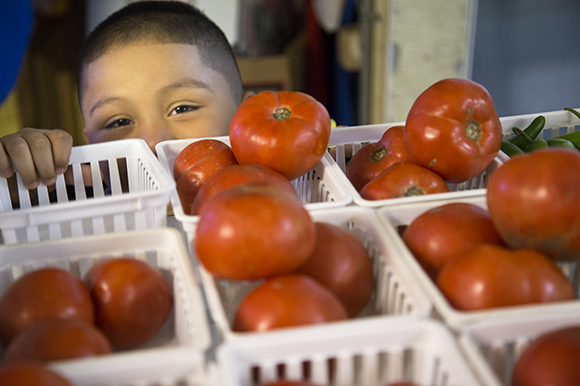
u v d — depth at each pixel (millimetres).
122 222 703
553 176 550
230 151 829
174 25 1388
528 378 451
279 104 777
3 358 587
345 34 2170
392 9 2092
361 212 692
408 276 557
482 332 487
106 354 497
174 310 645
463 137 757
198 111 1445
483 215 658
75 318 520
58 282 559
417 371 492
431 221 649
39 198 828
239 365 453
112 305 582
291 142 734
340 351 473
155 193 694
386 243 620
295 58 2383
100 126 1447
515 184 568
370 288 630
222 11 2059
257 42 2223
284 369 507
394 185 762
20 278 572
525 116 978
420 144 772
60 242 633
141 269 607
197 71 1415
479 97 766
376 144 900
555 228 557
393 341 480
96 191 892
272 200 538
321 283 597
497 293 533
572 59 3680
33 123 2025
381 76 2199
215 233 528
